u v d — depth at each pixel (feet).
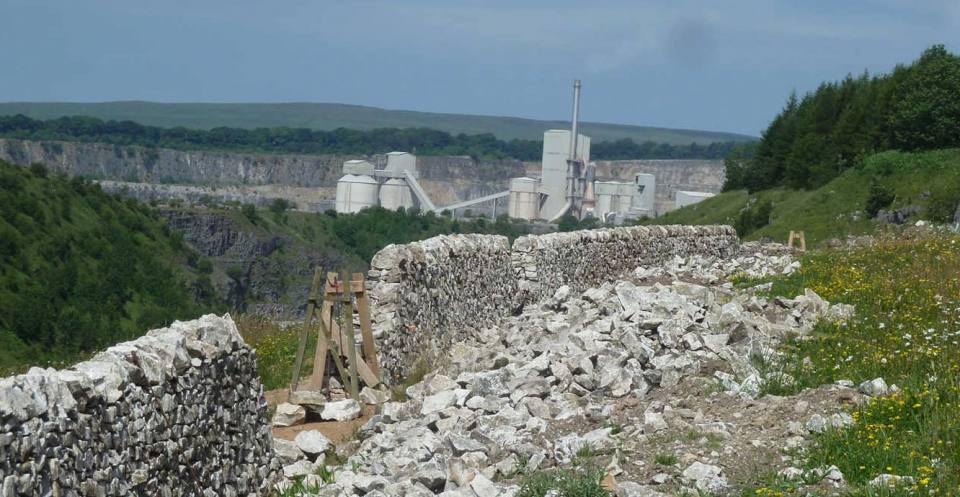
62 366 58.75
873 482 31.17
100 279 224.33
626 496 31.60
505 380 46.34
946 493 30.01
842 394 40.86
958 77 204.74
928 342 48.98
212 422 34.14
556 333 62.03
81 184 287.69
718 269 97.14
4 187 251.80
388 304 57.98
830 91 262.47
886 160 198.08
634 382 46.03
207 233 349.61
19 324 182.19
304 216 408.26
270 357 64.59
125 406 28.50
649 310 56.39
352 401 50.03
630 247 103.60
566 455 36.78
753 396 43.04
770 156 276.21
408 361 59.26
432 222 457.27
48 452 24.66
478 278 73.15
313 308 53.16
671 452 36.09
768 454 35.35
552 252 84.79
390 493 33.55
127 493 28.07
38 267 219.82
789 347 51.34
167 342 32.27
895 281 66.90
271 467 38.52
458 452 37.76
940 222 167.22
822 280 73.61
